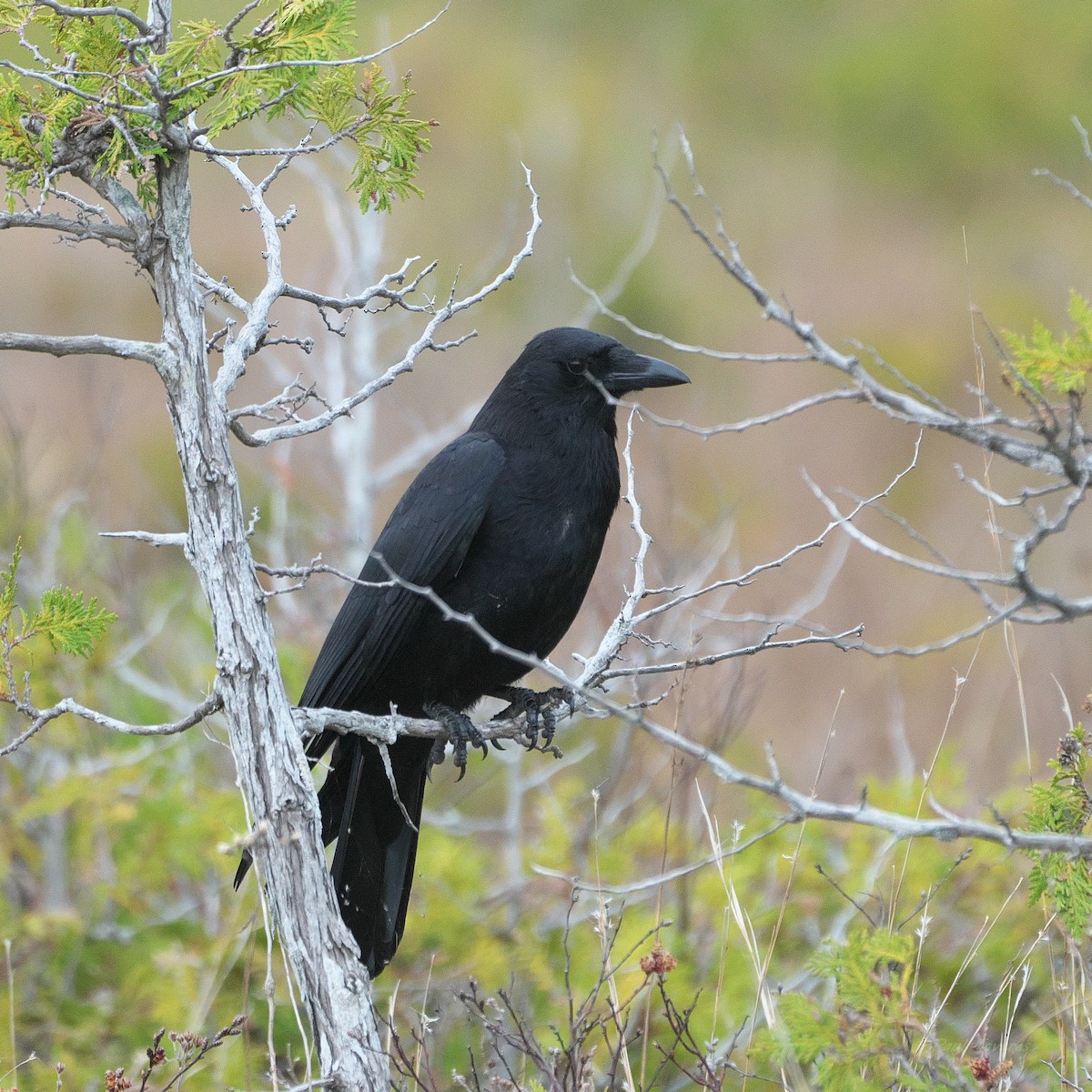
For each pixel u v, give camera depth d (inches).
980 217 1251.2
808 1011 252.8
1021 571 210.5
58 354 256.5
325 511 660.7
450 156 1206.9
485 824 497.7
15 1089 319.3
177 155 264.5
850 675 710.5
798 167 1304.1
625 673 287.9
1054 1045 331.3
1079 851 221.3
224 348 284.7
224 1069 359.9
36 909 433.1
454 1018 394.6
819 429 936.3
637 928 387.9
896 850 407.5
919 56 1327.5
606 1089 316.2
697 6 1418.6
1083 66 1317.7
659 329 1083.9
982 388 291.6
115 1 272.8
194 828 427.8
